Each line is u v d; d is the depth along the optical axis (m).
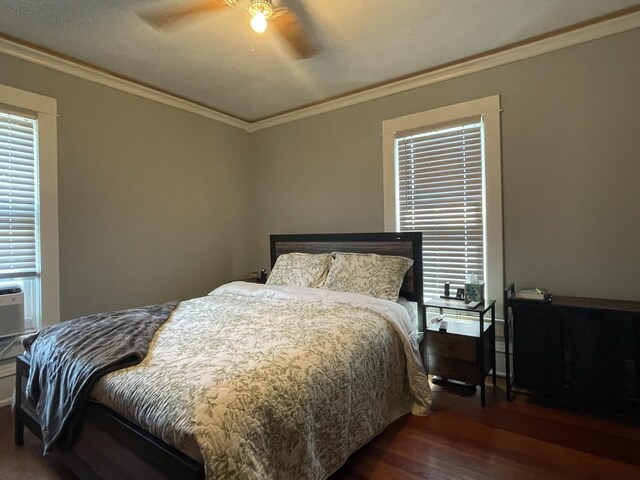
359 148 3.55
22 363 2.03
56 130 2.74
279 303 2.61
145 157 3.32
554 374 2.30
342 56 2.78
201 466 1.11
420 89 3.17
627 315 2.08
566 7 2.23
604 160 2.45
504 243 2.81
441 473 1.74
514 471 1.74
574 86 2.53
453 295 3.00
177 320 2.19
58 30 2.36
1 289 2.43
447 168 3.07
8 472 1.80
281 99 3.65
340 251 3.47
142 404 1.28
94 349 1.66
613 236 2.42
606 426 2.14
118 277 3.12
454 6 2.19
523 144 2.72
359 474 1.74
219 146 4.04
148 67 2.91
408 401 2.33
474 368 2.46
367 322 2.14
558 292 2.61
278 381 1.41
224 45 2.57
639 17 2.30
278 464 1.33
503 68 2.79
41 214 2.66
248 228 4.41
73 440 1.58
